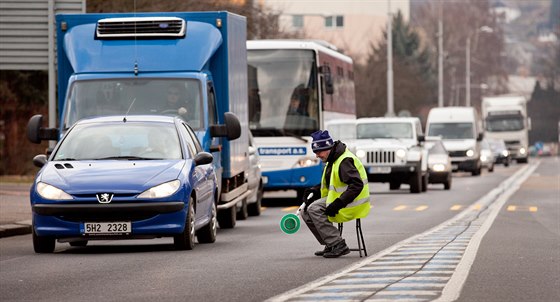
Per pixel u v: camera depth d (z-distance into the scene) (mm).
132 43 44344
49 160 37469
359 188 33031
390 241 39594
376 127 83438
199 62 44219
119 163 36625
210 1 100000
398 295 24297
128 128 38469
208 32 45375
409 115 147750
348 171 33000
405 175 81250
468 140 124438
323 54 71562
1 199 63500
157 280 27969
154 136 38156
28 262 33188
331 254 33375
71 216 35188
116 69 43750
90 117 39656
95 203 35062
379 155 81250
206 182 39156
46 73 100500
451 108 130750
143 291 25844
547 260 32125
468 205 65812
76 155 37531
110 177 35500
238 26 49125
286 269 30281
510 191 83938
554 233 43375
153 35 44562
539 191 83812
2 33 56688
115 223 35188
